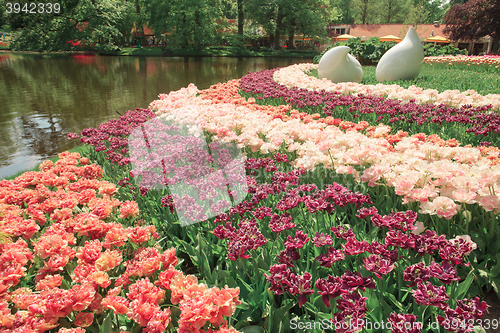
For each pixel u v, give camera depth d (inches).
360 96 275.7
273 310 68.2
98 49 1409.9
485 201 85.0
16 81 591.2
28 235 91.2
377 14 2396.7
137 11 1681.8
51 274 78.2
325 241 73.3
